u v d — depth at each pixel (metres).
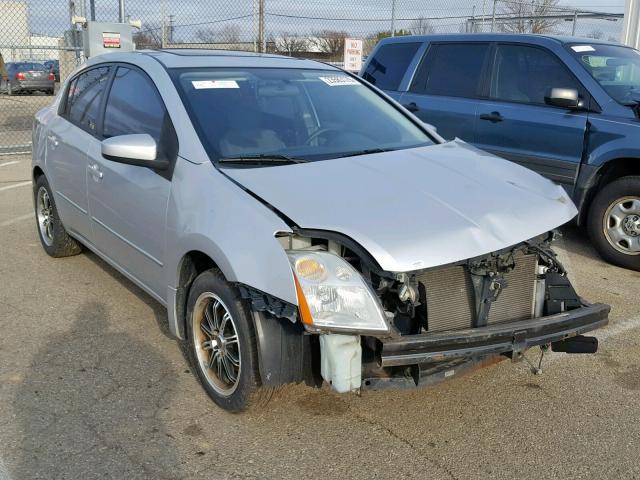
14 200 7.90
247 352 2.99
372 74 7.71
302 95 4.16
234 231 2.97
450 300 2.99
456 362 3.01
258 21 13.73
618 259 5.64
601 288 5.17
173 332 3.65
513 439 3.14
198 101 3.74
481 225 2.98
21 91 24.56
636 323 4.49
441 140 4.27
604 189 5.65
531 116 6.05
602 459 2.99
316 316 2.68
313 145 3.77
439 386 3.62
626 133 5.41
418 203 3.06
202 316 3.39
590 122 5.64
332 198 3.04
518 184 3.45
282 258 2.77
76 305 4.66
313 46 17.11
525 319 3.26
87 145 4.53
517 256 3.18
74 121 4.94
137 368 3.76
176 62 4.09
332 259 2.79
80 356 3.89
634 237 5.53
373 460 2.96
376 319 2.72
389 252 2.73
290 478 2.82
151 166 3.57
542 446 3.08
